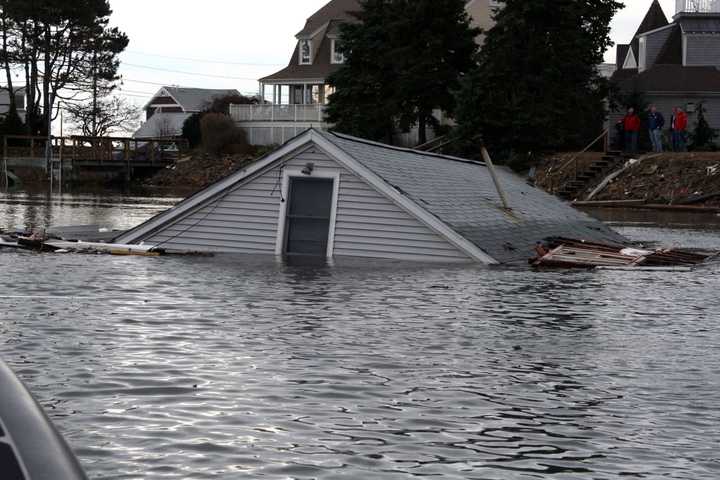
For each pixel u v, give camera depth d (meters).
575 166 102.38
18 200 97.69
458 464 14.09
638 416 16.80
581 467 14.07
